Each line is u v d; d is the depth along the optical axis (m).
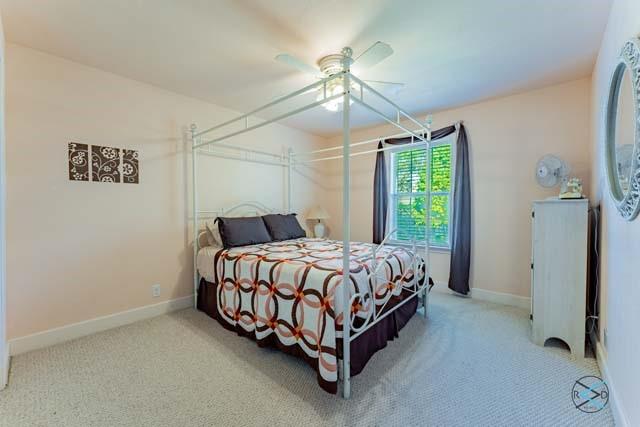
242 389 1.69
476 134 3.25
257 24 1.80
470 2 1.61
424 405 1.55
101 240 2.47
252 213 3.70
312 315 1.80
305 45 2.03
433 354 2.07
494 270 3.18
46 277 2.19
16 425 1.41
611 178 1.55
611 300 1.66
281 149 4.08
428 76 2.53
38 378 1.78
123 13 1.70
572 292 2.07
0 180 1.64
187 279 3.05
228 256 2.56
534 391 1.66
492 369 1.88
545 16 1.74
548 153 2.82
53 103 2.21
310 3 1.61
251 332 2.26
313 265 2.01
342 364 1.68
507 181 3.07
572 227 2.07
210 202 3.24
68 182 2.29
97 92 2.42
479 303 3.13
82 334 2.36
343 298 1.63
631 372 1.26
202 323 2.64
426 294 2.76
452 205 3.47
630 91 1.27
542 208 2.17
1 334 1.67
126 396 1.62
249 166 3.66
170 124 2.89
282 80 2.61
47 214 2.20
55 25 1.82
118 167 2.55
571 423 1.43
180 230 2.99
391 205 4.12
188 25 1.82
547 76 2.56
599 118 2.12
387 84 2.47
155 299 2.81
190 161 3.05
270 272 2.12
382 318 2.06
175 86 2.76
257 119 3.73
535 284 2.20
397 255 2.51
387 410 1.52
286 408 1.53
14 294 2.06
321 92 2.54
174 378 1.79
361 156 4.38
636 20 1.24
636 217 1.23
